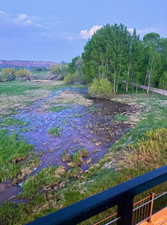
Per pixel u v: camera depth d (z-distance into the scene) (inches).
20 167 323.9
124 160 325.4
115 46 1200.8
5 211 215.3
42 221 29.8
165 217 108.7
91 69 1277.1
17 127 554.9
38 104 882.1
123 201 38.5
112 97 1069.8
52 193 249.1
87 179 280.7
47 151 393.4
